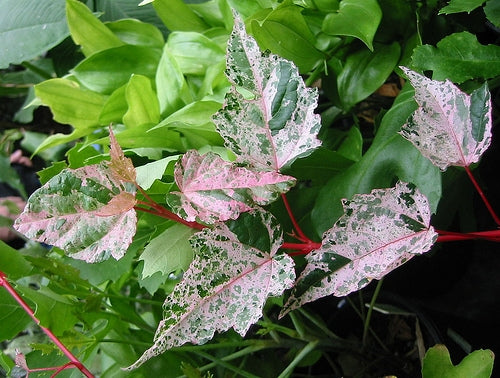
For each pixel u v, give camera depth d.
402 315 0.50
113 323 0.43
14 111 0.84
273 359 0.49
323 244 0.28
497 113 0.46
